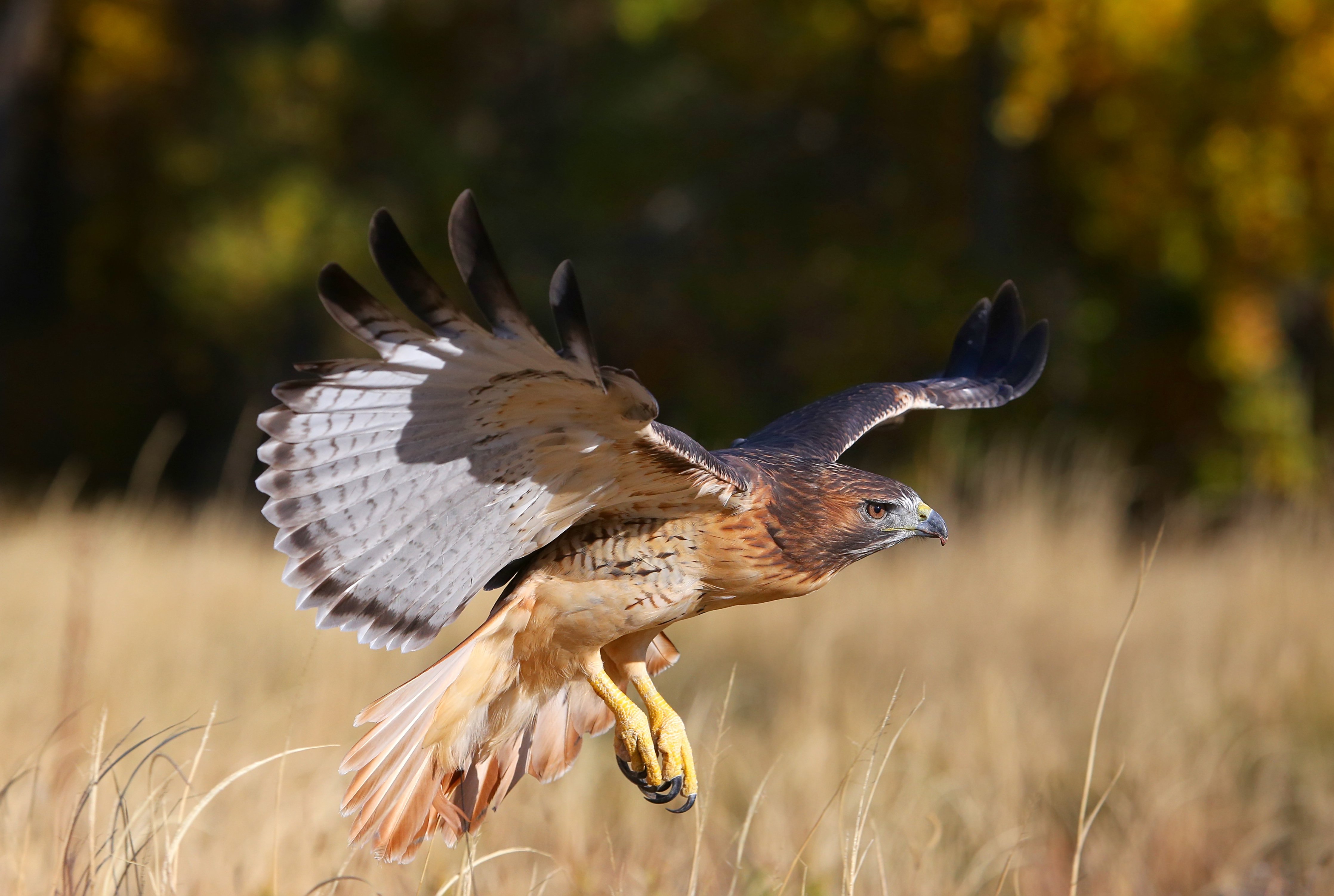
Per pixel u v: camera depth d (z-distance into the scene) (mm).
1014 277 20281
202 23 25828
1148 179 18062
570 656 5582
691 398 23984
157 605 11242
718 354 24641
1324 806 8062
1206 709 9383
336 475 4848
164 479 29891
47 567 12797
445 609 5168
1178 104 17500
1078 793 8398
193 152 22656
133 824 5398
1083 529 13672
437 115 26203
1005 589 12055
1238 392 20203
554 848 6879
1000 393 7402
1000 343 7820
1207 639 10844
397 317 4453
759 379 24297
